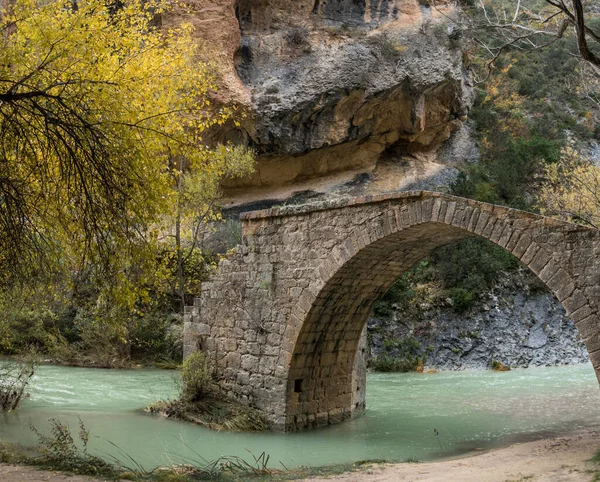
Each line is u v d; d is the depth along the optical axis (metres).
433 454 10.64
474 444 11.35
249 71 25.33
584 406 15.34
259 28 26.16
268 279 12.93
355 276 12.27
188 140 9.48
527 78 40.09
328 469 9.20
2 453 8.76
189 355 14.29
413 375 21.30
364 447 11.21
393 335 23.47
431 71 26.38
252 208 26.27
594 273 8.84
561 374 21.17
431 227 10.85
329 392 13.38
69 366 21.66
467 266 25.61
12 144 7.51
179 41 10.98
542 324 24.64
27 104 7.06
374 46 26.05
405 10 27.11
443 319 24.08
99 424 12.45
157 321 23.09
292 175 27.34
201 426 12.52
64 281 8.99
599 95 33.88
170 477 8.16
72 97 7.34
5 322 13.48
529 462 8.62
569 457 8.66
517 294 25.47
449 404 15.81
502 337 23.64
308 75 25.14
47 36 7.89
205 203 21.91
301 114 25.17
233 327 13.57
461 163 31.11
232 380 13.47
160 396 15.87
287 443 11.49
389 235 11.09
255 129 24.78
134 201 7.94
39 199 8.03
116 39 9.18
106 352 22.22
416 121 27.27
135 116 8.20
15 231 7.73
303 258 12.36
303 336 12.41
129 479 7.83
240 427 12.29
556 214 19.98
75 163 7.28
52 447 9.54
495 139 33.34
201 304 14.41
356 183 27.66
